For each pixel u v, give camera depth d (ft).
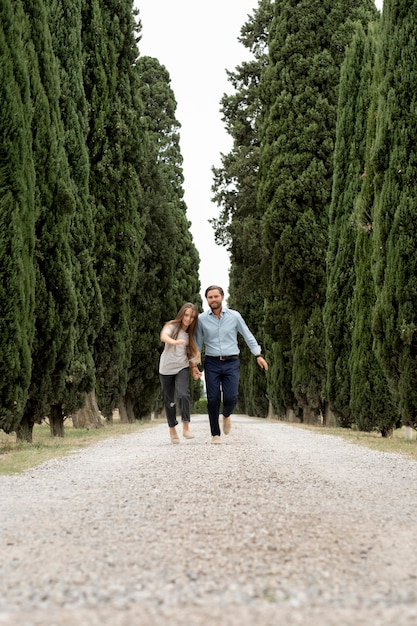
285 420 106.42
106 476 23.90
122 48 72.79
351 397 61.46
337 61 83.51
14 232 36.09
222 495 18.72
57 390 47.09
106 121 69.87
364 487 22.00
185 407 34.65
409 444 42.42
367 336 59.88
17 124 36.45
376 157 45.19
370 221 51.78
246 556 12.25
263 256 95.96
